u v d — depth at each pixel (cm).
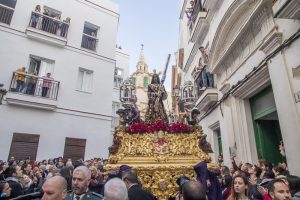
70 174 492
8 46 1132
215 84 1017
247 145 769
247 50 744
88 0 1463
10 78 1099
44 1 1302
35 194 251
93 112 1291
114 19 1545
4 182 389
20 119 1079
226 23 776
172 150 468
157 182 423
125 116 520
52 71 1238
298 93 506
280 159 734
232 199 344
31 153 1072
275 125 777
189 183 225
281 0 477
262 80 679
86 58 1352
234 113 826
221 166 666
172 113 617
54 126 1159
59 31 1302
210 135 1112
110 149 470
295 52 522
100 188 438
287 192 277
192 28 1403
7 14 1176
